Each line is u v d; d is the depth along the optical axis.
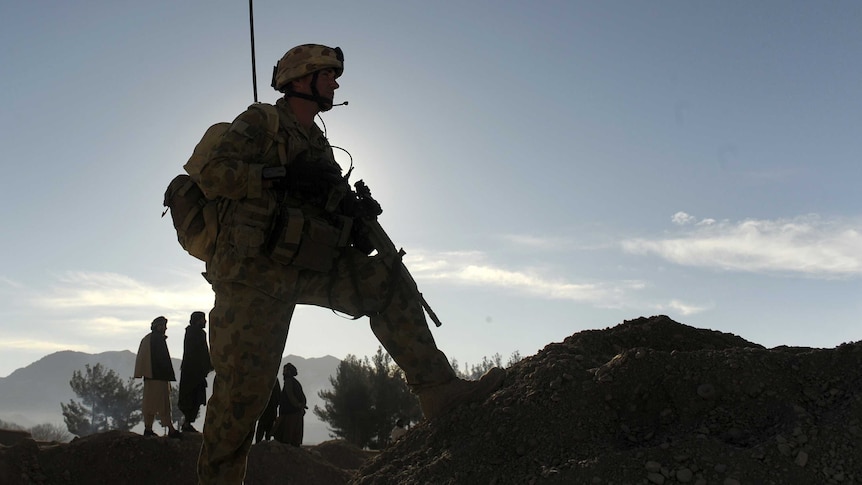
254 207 3.28
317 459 11.50
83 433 52.56
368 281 3.51
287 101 3.55
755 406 3.24
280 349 3.38
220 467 3.36
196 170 3.25
